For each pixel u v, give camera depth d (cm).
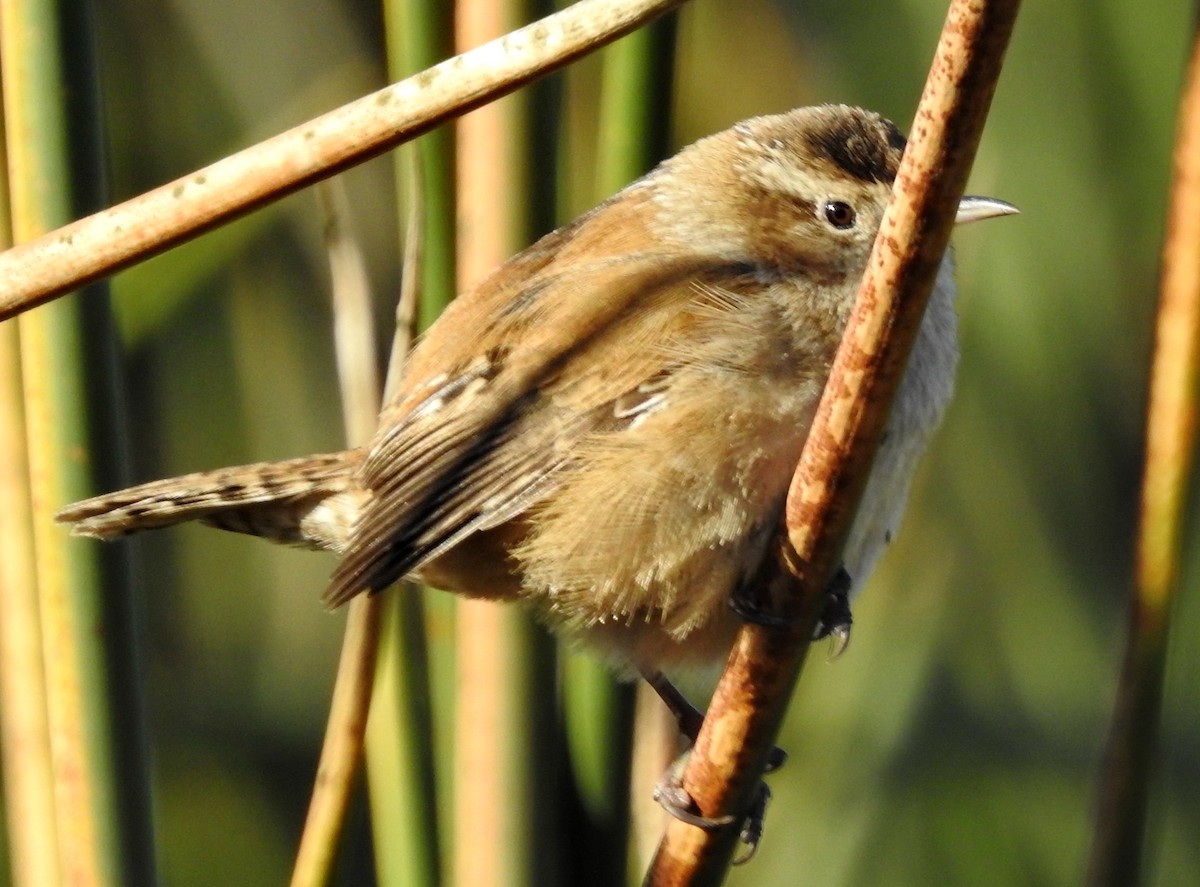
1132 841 218
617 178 220
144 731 219
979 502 227
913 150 216
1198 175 218
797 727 225
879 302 217
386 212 227
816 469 217
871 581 226
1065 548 227
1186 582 226
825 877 224
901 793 225
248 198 215
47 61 218
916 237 216
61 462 218
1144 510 218
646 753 221
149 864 219
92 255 215
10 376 219
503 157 219
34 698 218
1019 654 227
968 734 226
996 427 227
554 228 220
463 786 219
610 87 220
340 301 220
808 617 218
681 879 219
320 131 215
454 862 219
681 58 225
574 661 220
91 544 218
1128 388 227
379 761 219
